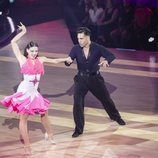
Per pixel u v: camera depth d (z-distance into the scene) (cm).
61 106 1527
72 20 2728
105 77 1902
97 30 2572
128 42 2505
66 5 2761
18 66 2094
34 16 3162
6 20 2806
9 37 2697
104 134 1253
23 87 1141
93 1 2567
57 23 3145
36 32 2923
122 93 1681
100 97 1273
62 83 1819
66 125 1337
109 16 2525
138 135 1241
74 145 1176
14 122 1367
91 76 1230
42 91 1705
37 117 1409
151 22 2441
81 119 1238
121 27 2506
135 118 1398
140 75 1938
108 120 1379
